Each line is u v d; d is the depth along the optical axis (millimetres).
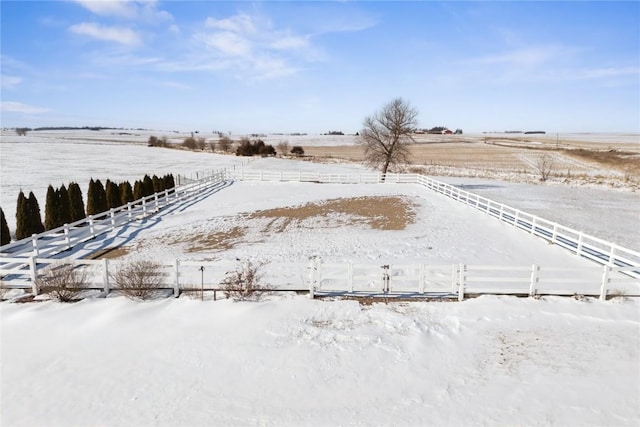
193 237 20062
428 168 60250
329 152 102688
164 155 76750
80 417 6734
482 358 8266
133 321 9648
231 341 8859
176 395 7254
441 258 15305
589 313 10094
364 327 9398
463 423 6531
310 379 7664
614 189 40875
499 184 44438
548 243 17391
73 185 21844
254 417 6730
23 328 9375
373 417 6707
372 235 20062
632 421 6520
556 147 101438
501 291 11281
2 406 6980
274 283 11844
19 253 15578
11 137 135625
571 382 7445
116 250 17625
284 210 26891
